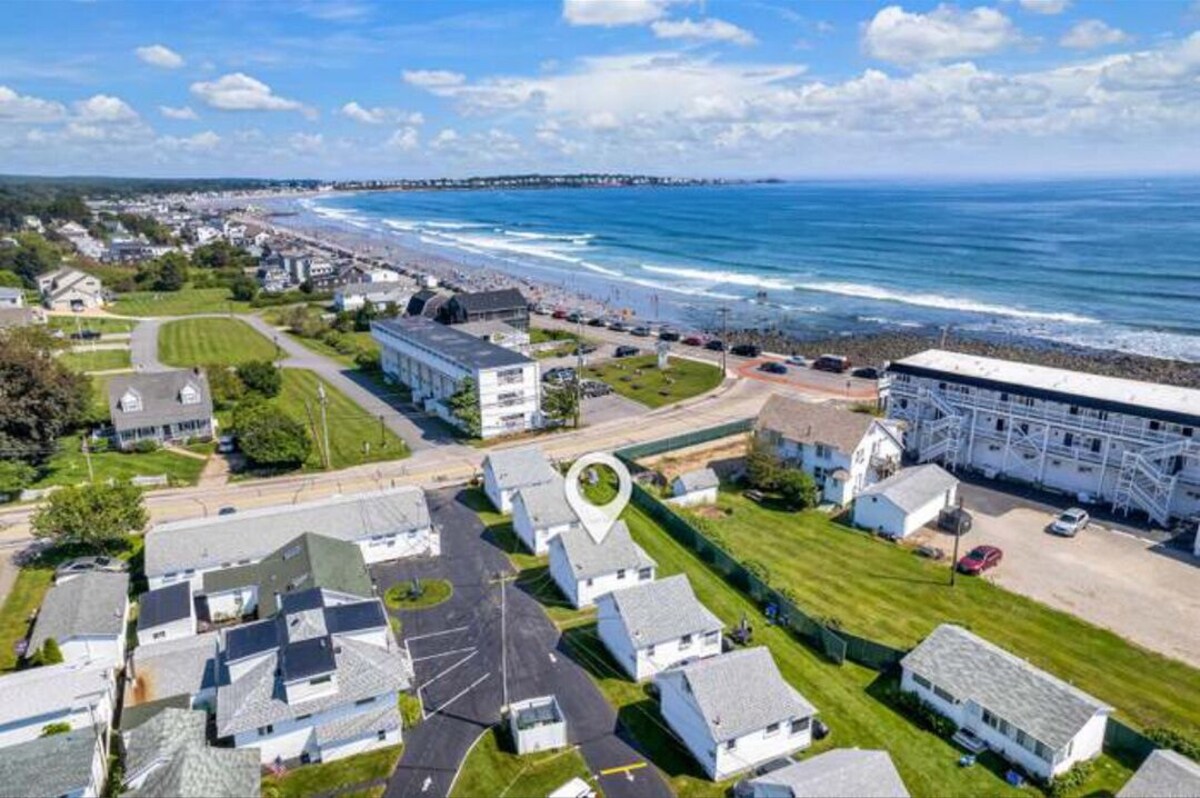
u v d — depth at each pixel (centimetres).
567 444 9000
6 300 17188
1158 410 6788
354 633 4788
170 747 3991
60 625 5056
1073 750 4041
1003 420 7825
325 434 8638
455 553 6556
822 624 5181
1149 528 6762
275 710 4222
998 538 6656
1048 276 19125
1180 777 3562
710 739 4053
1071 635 5266
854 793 3528
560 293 19462
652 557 6375
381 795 4003
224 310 17975
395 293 18000
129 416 8938
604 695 4762
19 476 7575
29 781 3756
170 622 5284
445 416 9956
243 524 6250
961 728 4391
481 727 4497
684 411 10112
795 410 8106
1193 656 5022
